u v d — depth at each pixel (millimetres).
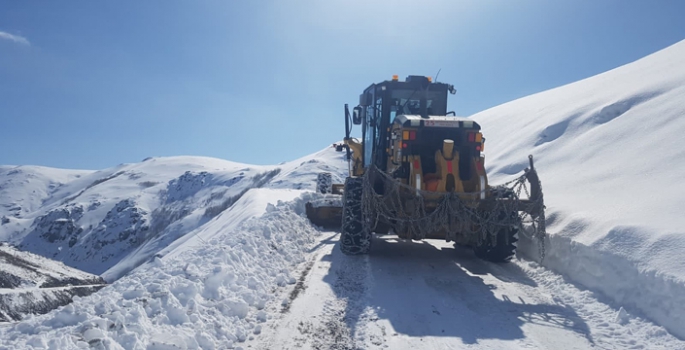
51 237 127875
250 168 127562
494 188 6410
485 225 6207
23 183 196875
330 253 7512
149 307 4109
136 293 4367
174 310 4129
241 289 5066
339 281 5852
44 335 3453
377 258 7125
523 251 7121
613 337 4207
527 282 5930
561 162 10812
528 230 6965
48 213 139500
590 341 4133
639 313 4500
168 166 175750
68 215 134375
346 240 6957
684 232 4809
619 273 4973
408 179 6637
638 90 12258
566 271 5852
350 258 7094
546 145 12617
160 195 128375
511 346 4031
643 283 4598
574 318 4672
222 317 4375
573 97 16500
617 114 11805
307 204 10094
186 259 5871
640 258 4809
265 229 7539
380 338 4160
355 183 6992
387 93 7836
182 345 3631
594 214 6281
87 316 3797
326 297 5230
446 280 5945
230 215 15695
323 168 53938
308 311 4793
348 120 10133
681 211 5449
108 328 3557
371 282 5809
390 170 7383
